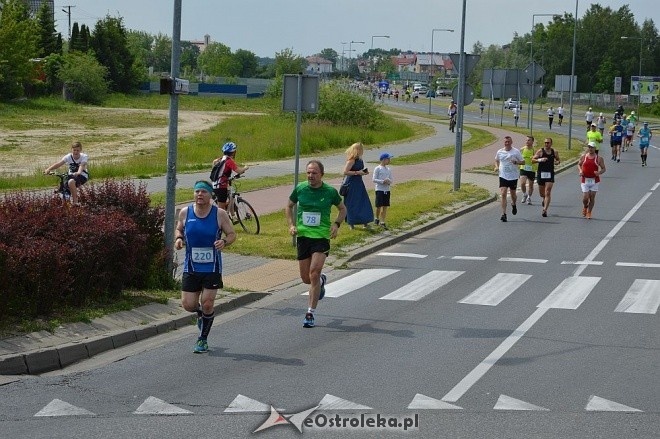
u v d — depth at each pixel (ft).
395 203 89.45
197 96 453.99
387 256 63.67
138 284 46.06
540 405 29.12
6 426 26.68
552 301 48.14
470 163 144.97
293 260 59.36
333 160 145.18
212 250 36.47
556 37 552.00
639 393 30.71
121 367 33.99
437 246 68.54
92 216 43.09
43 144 174.91
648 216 88.33
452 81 639.35
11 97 315.37
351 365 34.37
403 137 210.59
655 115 402.11
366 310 45.65
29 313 38.32
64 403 29.09
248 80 596.70
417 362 34.83
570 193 109.29
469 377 32.58
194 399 29.60
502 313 44.93
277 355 36.01
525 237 73.56
